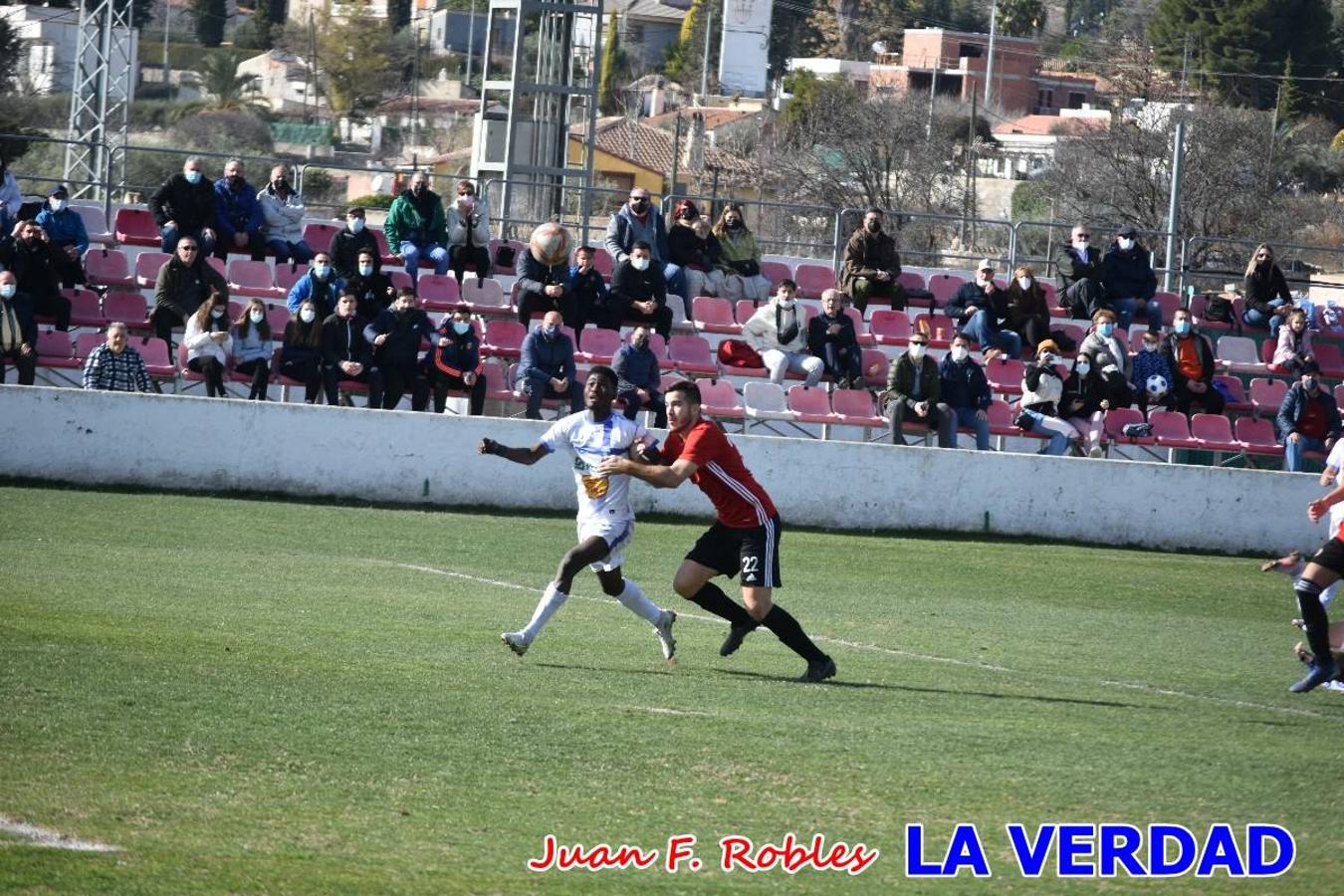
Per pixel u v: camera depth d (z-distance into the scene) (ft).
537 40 355.56
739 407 258.37
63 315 241.96
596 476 108.47
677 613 143.13
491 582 153.58
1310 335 318.04
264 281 269.85
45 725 81.20
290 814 69.82
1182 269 347.15
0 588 125.08
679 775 79.30
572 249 308.81
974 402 253.65
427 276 278.05
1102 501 228.63
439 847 66.90
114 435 205.16
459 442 213.05
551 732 86.17
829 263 332.39
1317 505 115.03
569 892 62.59
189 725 83.20
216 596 130.82
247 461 208.74
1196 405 282.77
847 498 222.07
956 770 82.89
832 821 73.26
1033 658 128.67
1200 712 105.91
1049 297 327.26
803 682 108.06
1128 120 655.35
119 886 59.93
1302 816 77.77
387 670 101.50
